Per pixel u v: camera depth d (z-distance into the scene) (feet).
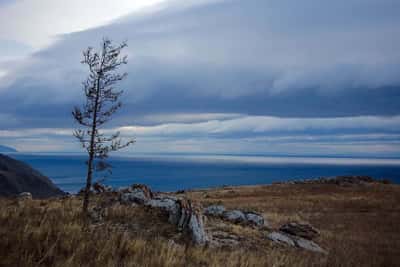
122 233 28.84
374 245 59.16
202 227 41.52
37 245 20.12
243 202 130.93
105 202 54.39
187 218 41.75
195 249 29.94
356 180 195.42
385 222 87.81
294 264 33.22
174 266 22.21
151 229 40.01
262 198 144.15
